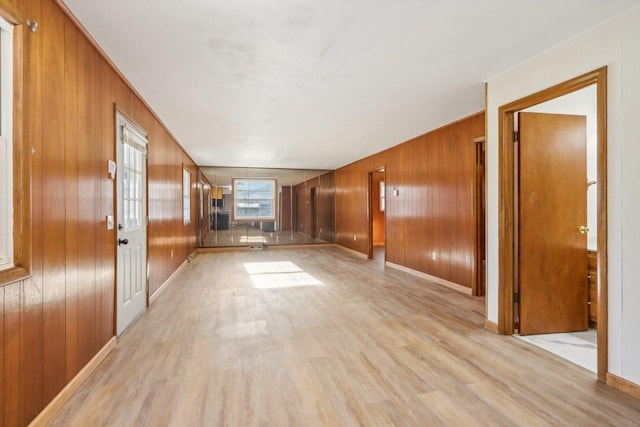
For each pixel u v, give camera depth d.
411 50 2.42
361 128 4.70
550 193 2.95
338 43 2.31
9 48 1.42
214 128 4.62
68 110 1.93
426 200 5.13
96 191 2.33
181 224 6.04
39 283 1.64
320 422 1.72
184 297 4.13
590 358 2.47
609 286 2.08
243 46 2.33
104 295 2.47
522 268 2.90
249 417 1.75
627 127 1.98
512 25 2.10
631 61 1.95
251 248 8.78
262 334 2.92
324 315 3.44
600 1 1.85
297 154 6.88
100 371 2.24
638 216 1.93
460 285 4.43
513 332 2.94
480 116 4.00
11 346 1.43
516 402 1.90
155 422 1.71
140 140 3.40
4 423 1.39
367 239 7.31
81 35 2.10
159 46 2.32
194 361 2.40
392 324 3.18
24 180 1.48
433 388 2.05
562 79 2.36
